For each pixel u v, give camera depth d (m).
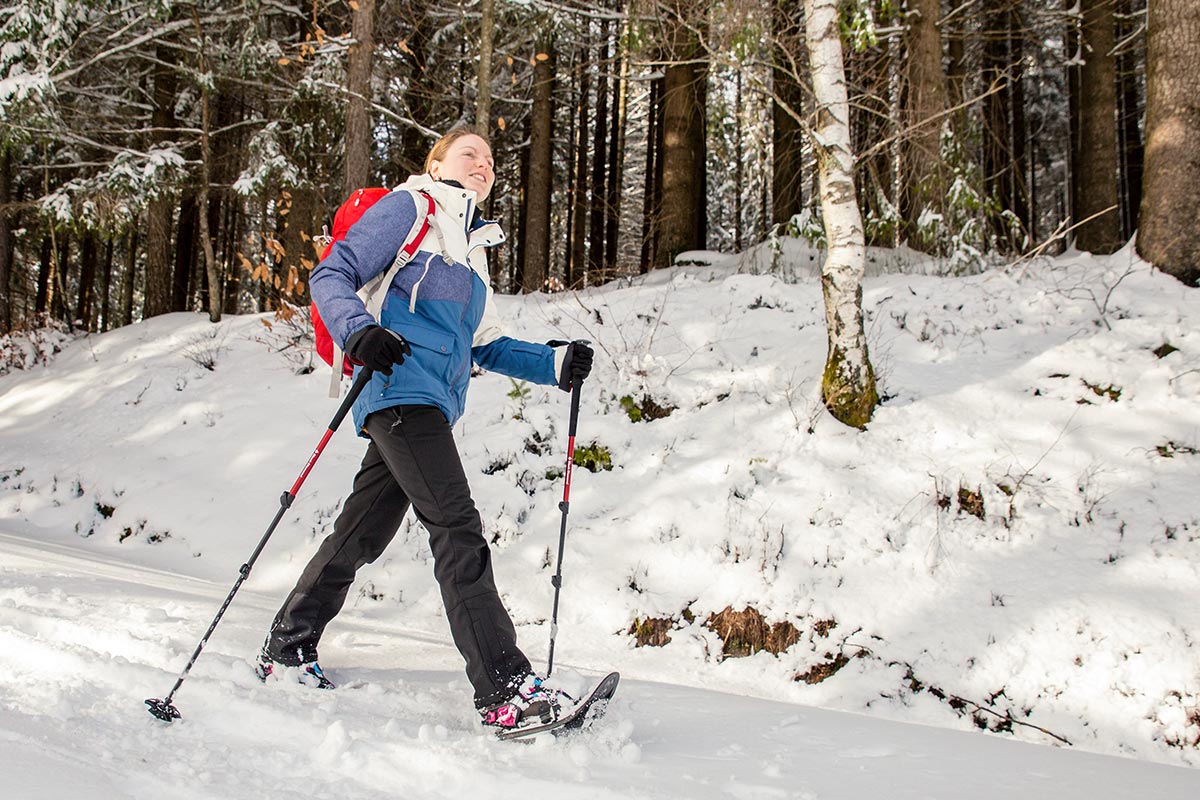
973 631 4.79
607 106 20.44
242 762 1.95
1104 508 5.33
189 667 2.36
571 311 8.51
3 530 7.14
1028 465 5.70
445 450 2.54
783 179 12.30
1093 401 6.12
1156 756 4.14
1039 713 4.41
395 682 2.83
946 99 9.91
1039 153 21.44
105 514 7.36
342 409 2.54
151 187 11.80
